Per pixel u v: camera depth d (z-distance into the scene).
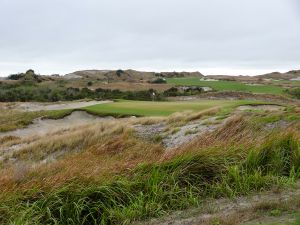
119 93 81.62
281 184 7.06
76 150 20.27
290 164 7.90
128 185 6.96
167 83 133.25
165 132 20.39
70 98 82.00
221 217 5.80
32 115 40.94
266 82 136.38
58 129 27.58
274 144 8.20
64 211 6.52
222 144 8.40
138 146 13.50
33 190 6.86
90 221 6.58
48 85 113.06
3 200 6.59
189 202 6.75
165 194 6.86
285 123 15.59
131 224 6.25
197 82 133.25
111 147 14.66
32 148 21.02
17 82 113.81
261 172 7.47
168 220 6.22
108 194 6.79
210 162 7.54
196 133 18.59
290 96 76.94
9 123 35.59
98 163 8.93
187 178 7.30
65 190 6.76
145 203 6.70
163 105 38.75
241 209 6.04
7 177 7.64
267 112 18.62
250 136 9.16
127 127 22.14
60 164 9.16
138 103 42.41
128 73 173.75
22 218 6.09
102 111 35.75
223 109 24.50
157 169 7.37
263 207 5.94
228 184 7.18
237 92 72.75
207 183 7.24
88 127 25.12
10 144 25.38
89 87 109.88
